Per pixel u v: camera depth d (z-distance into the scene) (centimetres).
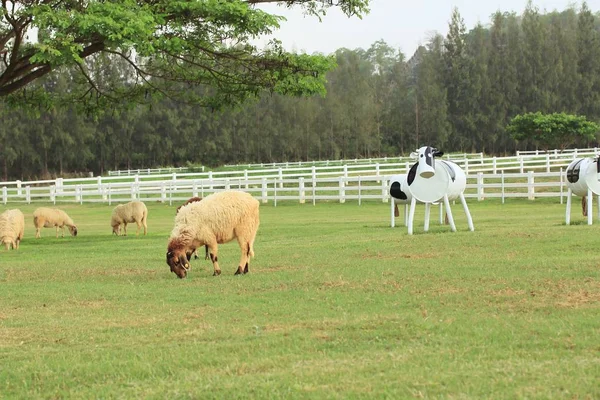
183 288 1147
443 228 1955
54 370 709
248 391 608
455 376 618
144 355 744
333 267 1294
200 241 1259
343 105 9844
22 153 8875
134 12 1847
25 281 1334
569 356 665
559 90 10112
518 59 10162
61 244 2206
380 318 855
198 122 9381
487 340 736
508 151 10288
